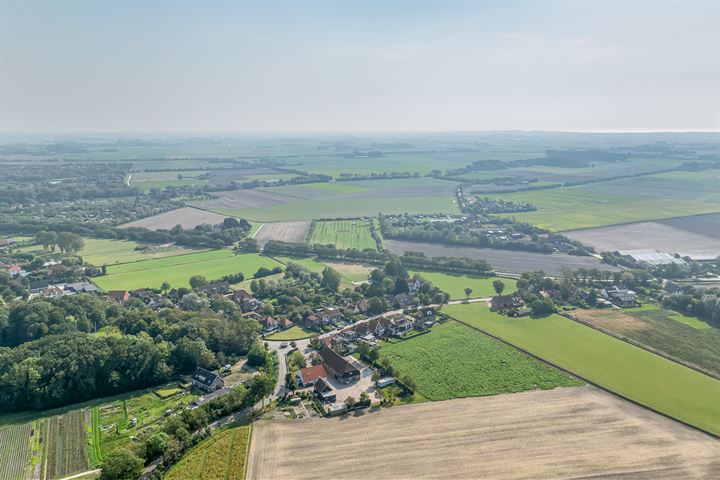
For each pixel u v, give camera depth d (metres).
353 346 148.88
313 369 128.50
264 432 103.06
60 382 119.31
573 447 95.31
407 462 91.38
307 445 97.88
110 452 97.06
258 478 87.94
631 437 98.75
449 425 103.81
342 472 88.94
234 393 114.25
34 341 135.50
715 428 101.81
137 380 126.12
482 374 127.94
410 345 148.25
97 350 127.19
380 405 113.31
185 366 136.38
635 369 129.38
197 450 97.31
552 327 159.50
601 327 158.88
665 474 87.44
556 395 116.06
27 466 95.50
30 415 114.06
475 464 90.31
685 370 128.75
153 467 93.19
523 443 96.75
